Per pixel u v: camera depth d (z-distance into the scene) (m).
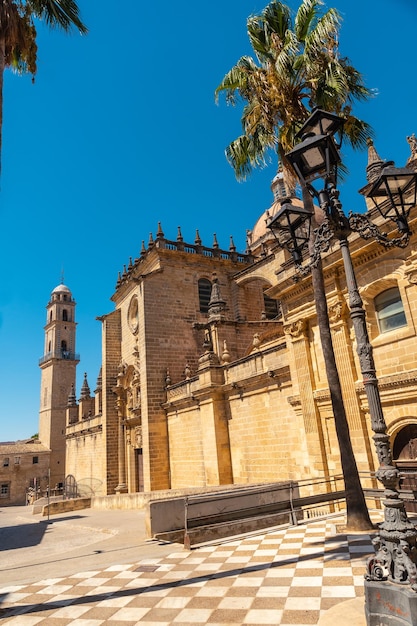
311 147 7.31
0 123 10.34
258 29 15.85
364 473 15.17
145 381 31.61
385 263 15.04
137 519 20.03
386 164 7.87
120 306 42.47
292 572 8.52
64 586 8.79
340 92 13.59
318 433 17.38
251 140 16.38
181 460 28.94
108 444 39.53
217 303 28.78
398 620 5.15
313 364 18.27
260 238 42.25
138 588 8.33
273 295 20.11
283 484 14.48
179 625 6.46
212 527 11.97
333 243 16.69
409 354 14.20
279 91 14.76
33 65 13.25
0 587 8.98
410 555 5.47
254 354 22.56
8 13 11.30
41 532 19.78
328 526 12.52
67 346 77.69
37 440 76.94
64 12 13.12
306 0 14.88
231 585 8.09
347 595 7.05
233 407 24.23
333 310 16.94
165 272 34.25
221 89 16.34
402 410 14.24
